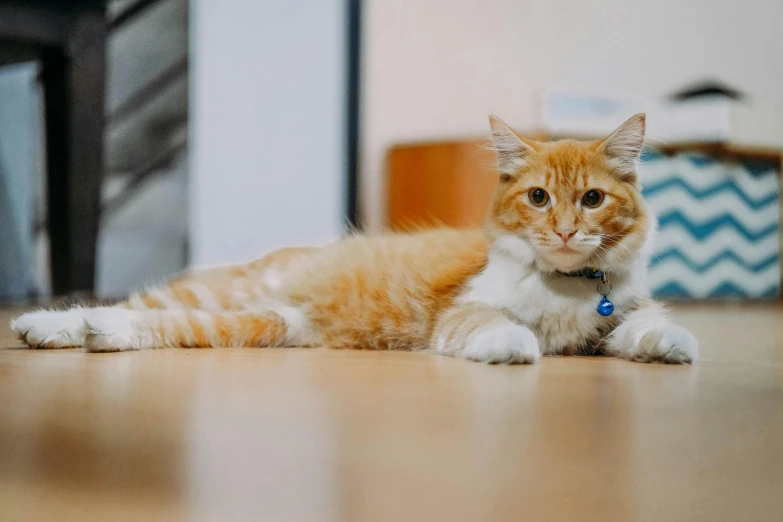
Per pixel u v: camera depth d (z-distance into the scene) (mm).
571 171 1739
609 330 1790
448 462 853
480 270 1885
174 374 1432
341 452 892
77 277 3889
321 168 4176
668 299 4055
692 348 1655
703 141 4090
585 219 1700
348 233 2340
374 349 1928
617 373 1502
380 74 4234
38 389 1268
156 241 4062
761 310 3564
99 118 3883
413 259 1953
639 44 4637
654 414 1120
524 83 4457
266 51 4070
